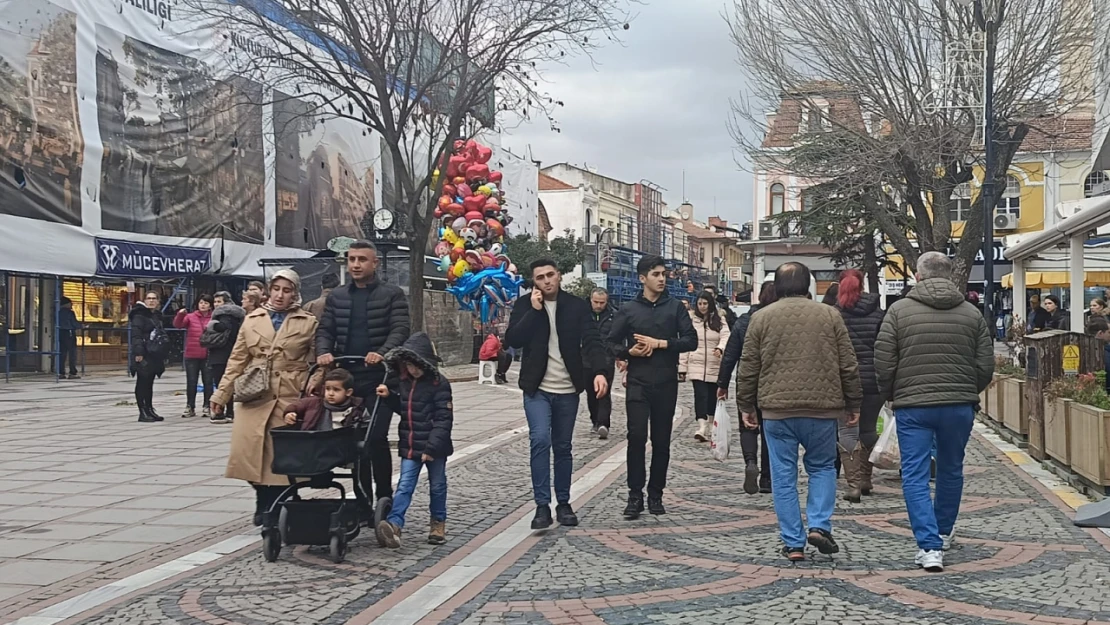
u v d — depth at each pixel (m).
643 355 8.23
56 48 25.33
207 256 30.70
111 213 27.11
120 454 12.32
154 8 28.80
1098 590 5.93
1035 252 18.08
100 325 28.70
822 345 6.68
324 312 7.66
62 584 6.49
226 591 6.26
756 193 53.22
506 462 11.96
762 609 5.62
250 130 32.84
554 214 76.88
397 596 6.10
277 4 24.52
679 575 6.45
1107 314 18.61
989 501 8.91
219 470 11.12
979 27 21.88
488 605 5.84
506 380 25.53
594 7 21.70
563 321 8.04
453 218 27.36
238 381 7.34
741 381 6.97
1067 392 10.15
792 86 24.45
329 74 22.91
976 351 6.62
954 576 6.30
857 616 5.46
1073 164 44.94
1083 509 7.80
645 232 89.56
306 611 5.81
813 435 6.73
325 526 6.94
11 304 26.06
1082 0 22.31
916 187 24.47
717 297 14.95
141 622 5.62
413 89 24.86
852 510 8.66
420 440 7.32
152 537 7.87
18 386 23.64
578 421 16.50
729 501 9.15
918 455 6.61
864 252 36.34
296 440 6.84
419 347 7.27
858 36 23.34
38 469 11.21
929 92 23.27
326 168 37.88
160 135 28.94
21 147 24.22
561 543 7.47
